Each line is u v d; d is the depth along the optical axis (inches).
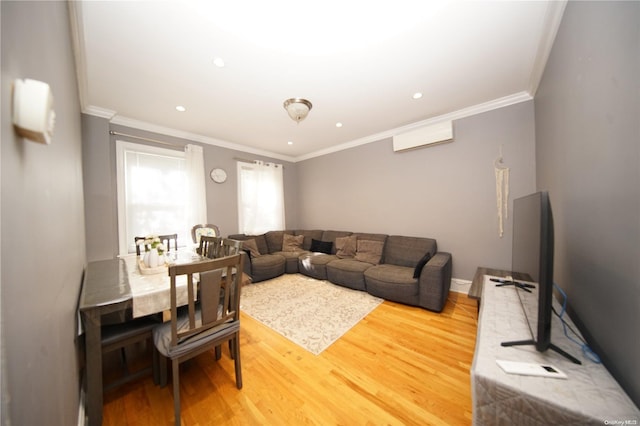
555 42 63.9
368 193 157.5
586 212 45.3
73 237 52.9
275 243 173.8
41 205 25.8
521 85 93.2
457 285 121.5
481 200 113.7
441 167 125.1
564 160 58.3
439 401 54.2
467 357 69.9
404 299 105.6
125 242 117.1
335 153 176.1
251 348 75.9
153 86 87.4
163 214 132.0
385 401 54.5
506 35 64.9
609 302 37.0
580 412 28.1
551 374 33.6
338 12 55.6
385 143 147.1
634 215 30.8
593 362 37.1
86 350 47.0
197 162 141.0
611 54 35.9
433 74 83.8
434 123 124.9
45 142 20.3
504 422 33.0
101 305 48.1
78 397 48.5
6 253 16.6
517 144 103.1
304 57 72.3
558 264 63.1
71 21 55.3
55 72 37.6
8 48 17.5
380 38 64.8
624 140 32.9
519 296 58.5
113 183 114.3
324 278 141.6
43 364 24.3
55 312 30.2
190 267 48.9
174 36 62.2
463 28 61.9
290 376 63.1
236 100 99.9
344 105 107.5
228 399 55.7
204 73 79.7
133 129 121.1
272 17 56.6
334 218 179.6
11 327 16.9
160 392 58.1
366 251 139.5
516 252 61.4
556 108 64.9
